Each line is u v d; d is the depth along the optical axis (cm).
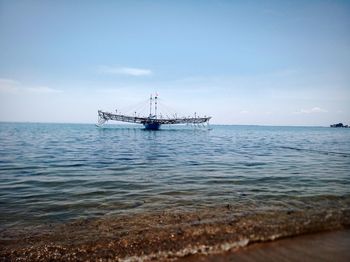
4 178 1455
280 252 561
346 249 578
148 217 787
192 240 615
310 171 1722
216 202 960
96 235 656
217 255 548
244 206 898
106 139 5694
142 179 1426
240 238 624
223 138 6881
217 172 1669
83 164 2009
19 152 2811
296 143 4966
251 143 4941
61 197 1060
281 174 1598
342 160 2358
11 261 534
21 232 688
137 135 7844
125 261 533
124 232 671
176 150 3347
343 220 744
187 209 869
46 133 8094
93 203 968
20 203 976
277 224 710
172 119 10325
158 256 548
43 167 1850
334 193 1100
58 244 609
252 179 1434
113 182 1345
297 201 968
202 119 10450
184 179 1429
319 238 630
